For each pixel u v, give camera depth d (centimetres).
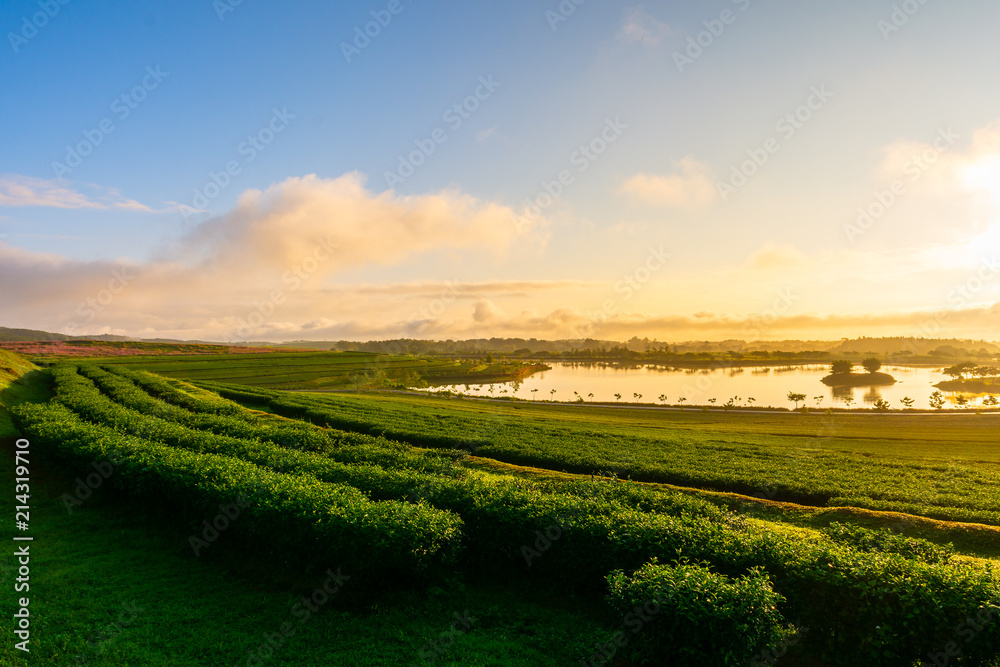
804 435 6375
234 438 2798
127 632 1114
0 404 3628
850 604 1087
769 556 1232
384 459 2491
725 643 981
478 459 3097
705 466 3412
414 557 1302
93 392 4444
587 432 5069
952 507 2550
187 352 15638
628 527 1379
